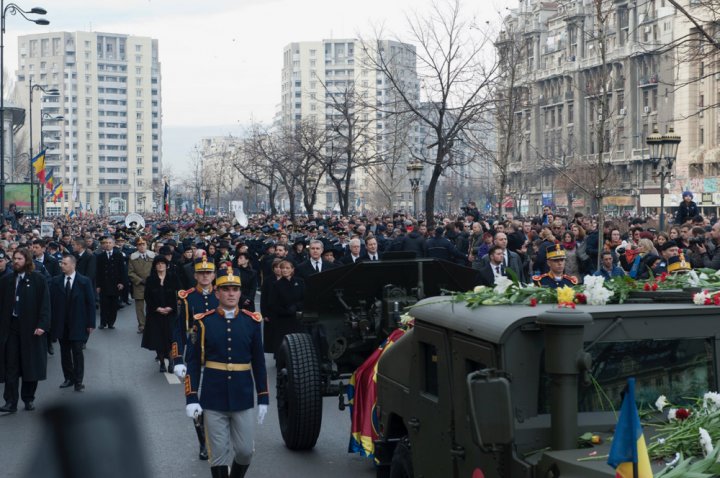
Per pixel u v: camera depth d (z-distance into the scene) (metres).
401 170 111.25
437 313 5.34
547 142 103.44
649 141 23.36
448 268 9.42
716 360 4.58
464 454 4.88
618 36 89.75
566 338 4.18
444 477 5.23
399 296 9.07
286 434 9.52
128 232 35.66
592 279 4.97
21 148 123.81
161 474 8.73
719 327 4.62
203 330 7.20
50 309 12.27
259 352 7.34
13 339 12.03
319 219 46.97
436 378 5.51
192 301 9.60
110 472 1.42
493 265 14.58
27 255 12.11
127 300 27.59
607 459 3.79
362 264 9.37
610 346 4.53
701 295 4.73
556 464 3.96
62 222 72.00
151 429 10.80
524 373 4.37
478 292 5.36
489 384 3.87
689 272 5.84
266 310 13.82
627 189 88.62
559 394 4.21
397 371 6.25
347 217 42.12
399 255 9.47
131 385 14.01
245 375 7.23
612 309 4.65
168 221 75.50
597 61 92.06
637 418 3.62
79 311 13.60
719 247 16.17
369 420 7.71
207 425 7.21
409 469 6.01
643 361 4.54
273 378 14.56
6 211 53.28
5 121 105.50
